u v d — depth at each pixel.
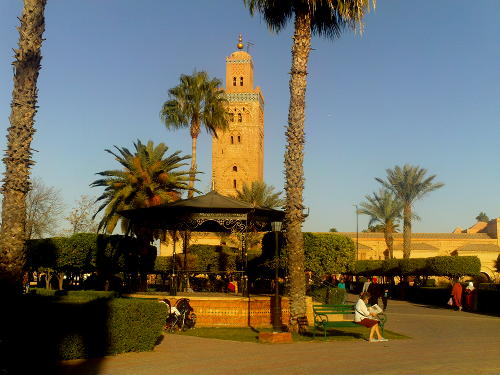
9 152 14.12
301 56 19.64
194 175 38.88
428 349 14.62
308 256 31.08
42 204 60.88
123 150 33.31
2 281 13.62
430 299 44.06
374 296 28.52
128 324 13.30
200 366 11.59
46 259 33.56
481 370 11.30
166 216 23.44
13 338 11.23
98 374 10.56
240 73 87.62
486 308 32.94
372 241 81.31
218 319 21.02
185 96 44.25
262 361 12.31
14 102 14.29
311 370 11.21
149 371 10.95
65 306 12.09
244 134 85.94
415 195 57.97
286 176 19.41
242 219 23.16
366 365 11.87
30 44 14.45
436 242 80.44
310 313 21.59
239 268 42.88
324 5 20.19
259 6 20.53
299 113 19.44
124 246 30.81
